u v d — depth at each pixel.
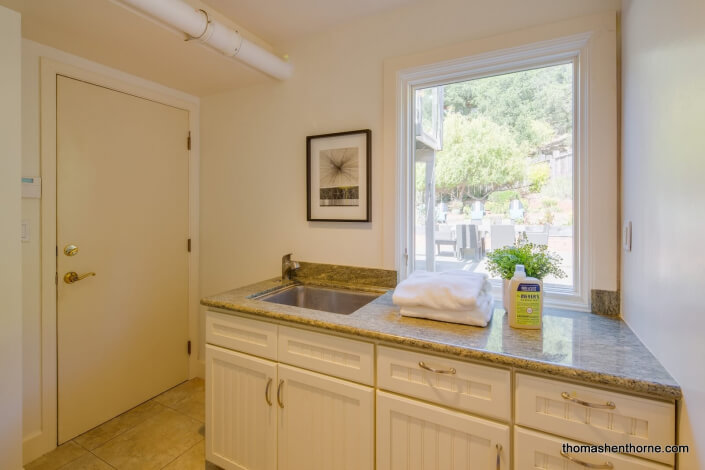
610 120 1.30
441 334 1.14
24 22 1.48
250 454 1.46
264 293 1.74
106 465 1.63
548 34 1.39
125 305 2.05
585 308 1.38
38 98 1.66
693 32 0.71
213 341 1.57
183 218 2.36
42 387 1.70
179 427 1.93
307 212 1.99
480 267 1.65
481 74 1.61
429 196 1.76
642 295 1.06
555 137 1.49
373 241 1.83
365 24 1.80
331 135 1.89
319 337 1.29
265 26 1.87
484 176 1.64
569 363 0.92
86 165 1.85
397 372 1.15
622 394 0.86
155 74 2.03
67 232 1.78
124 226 2.03
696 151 0.71
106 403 1.96
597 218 1.34
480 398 1.02
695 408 0.71
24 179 1.62
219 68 1.93
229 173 2.31
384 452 1.17
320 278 1.97
